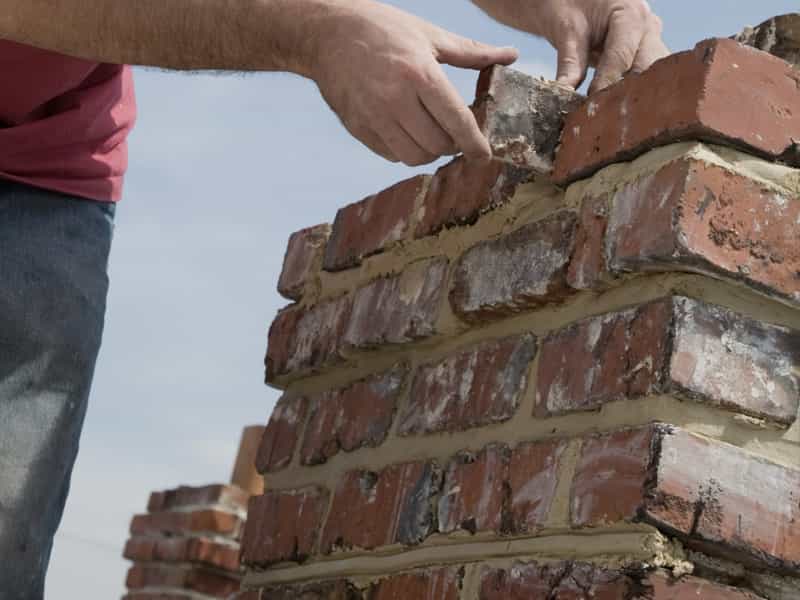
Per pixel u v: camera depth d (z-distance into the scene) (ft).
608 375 4.65
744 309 4.54
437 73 4.65
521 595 4.75
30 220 6.25
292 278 7.46
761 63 4.61
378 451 6.13
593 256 4.88
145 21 4.98
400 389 6.11
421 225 6.24
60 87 6.24
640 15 5.81
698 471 4.31
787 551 4.38
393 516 5.72
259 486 16.07
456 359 5.74
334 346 6.68
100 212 6.61
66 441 6.23
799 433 4.52
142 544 16.47
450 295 5.79
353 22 4.81
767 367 4.49
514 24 6.10
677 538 4.30
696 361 4.39
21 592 6.08
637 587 4.24
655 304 4.54
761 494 4.38
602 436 4.58
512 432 5.17
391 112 4.75
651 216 4.58
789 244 4.56
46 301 6.12
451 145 4.81
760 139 4.56
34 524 6.08
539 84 5.16
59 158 6.36
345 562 6.10
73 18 4.97
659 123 4.65
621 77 5.54
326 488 6.48
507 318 5.51
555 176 5.21
